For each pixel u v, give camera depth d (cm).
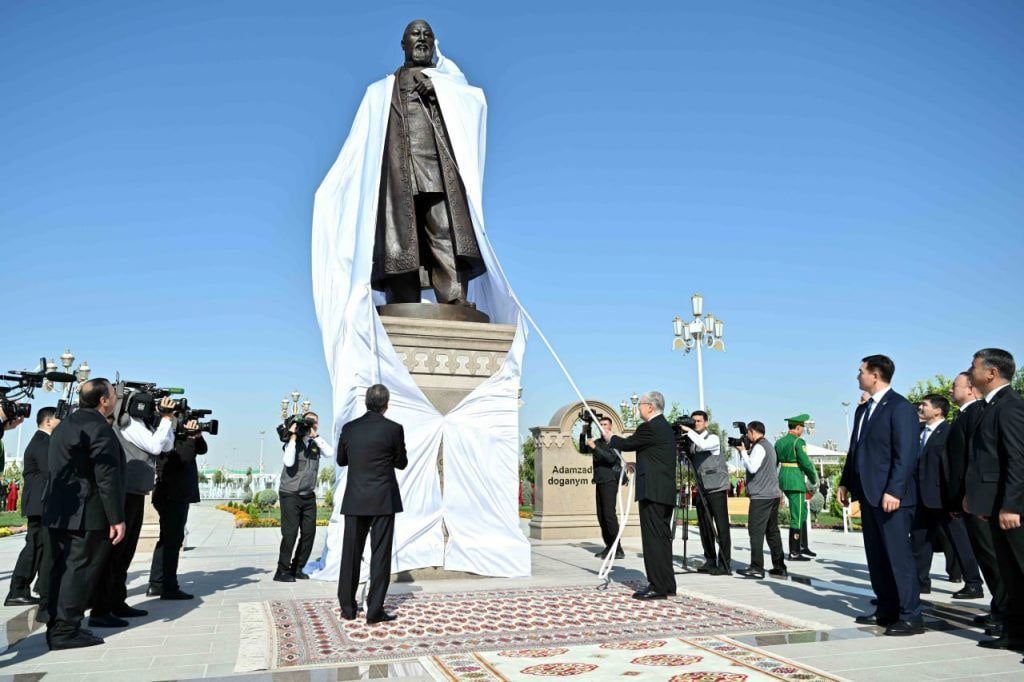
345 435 663
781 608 720
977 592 822
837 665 493
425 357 959
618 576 950
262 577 968
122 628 634
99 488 573
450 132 1005
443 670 473
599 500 1229
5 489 3150
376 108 996
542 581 889
